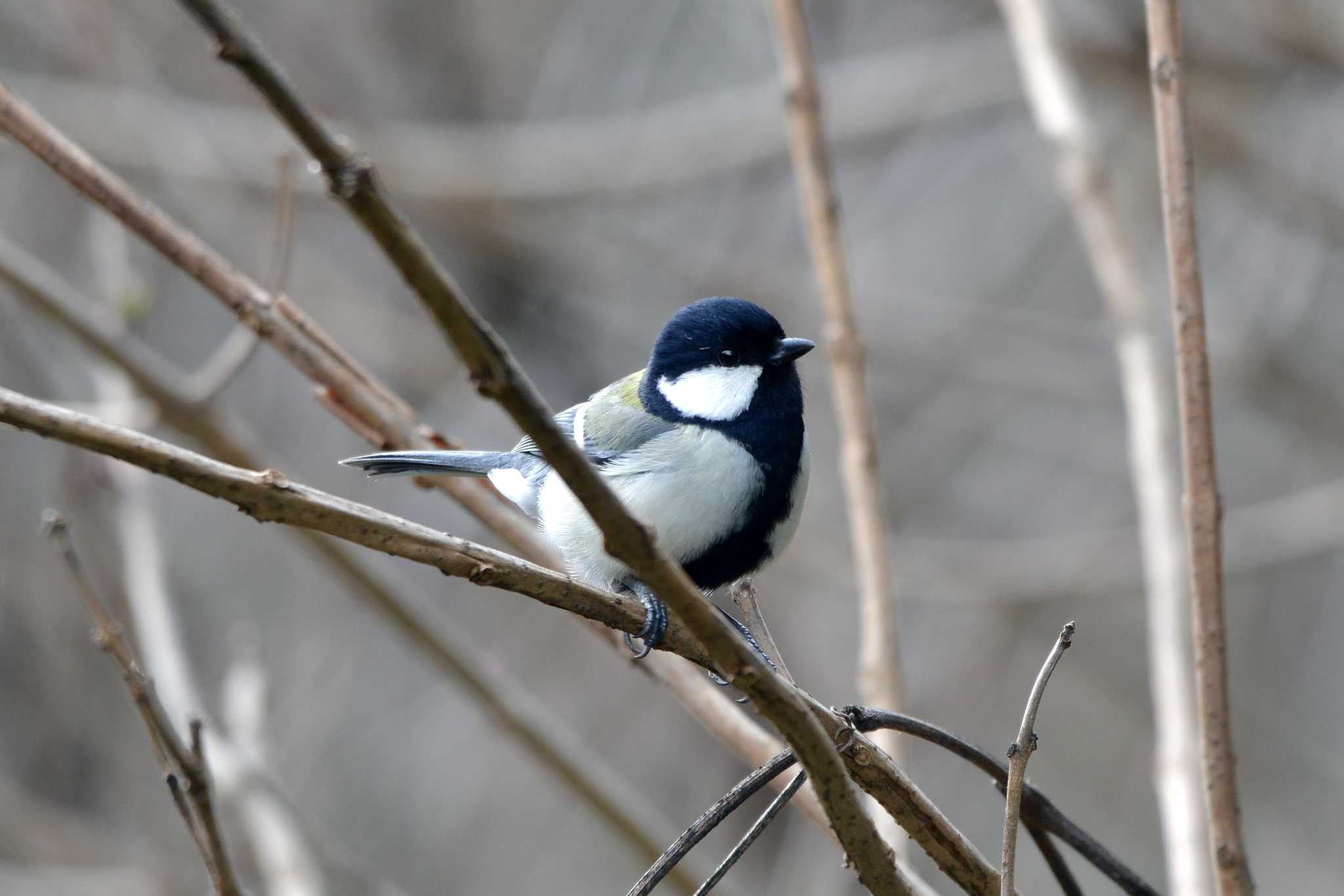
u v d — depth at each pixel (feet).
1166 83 16.28
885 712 14.23
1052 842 15.49
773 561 22.15
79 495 30.30
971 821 43.27
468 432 45.65
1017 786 13.03
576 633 44.14
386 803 42.98
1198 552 15.71
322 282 45.01
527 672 43.78
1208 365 15.89
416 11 47.03
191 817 14.88
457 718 44.57
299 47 45.75
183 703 24.90
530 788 43.91
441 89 47.32
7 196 42.37
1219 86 42.75
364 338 44.98
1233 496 50.24
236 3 45.16
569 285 46.80
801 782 13.41
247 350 24.07
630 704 43.06
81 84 44.55
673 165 44.86
